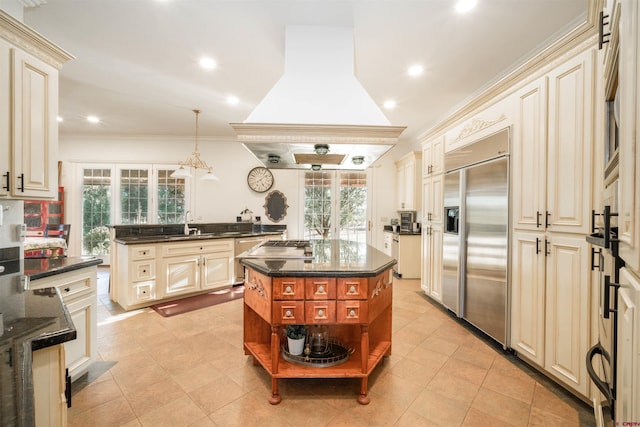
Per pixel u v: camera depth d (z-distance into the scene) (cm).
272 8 193
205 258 375
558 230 174
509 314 215
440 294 318
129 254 311
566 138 169
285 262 190
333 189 554
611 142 116
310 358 179
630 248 61
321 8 192
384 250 547
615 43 89
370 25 209
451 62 262
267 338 210
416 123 450
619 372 76
